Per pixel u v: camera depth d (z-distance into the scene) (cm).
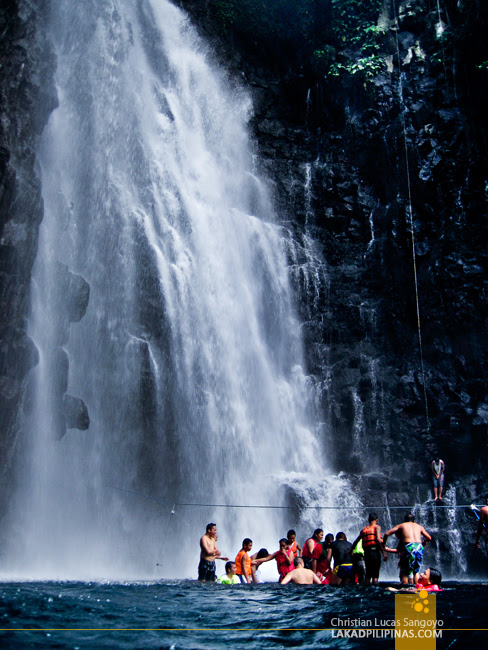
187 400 2550
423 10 3198
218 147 3130
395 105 3083
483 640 673
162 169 2862
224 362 2719
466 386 2667
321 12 3300
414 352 2816
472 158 2888
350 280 3002
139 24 3025
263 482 2469
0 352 1803
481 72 2909
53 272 2155
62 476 2097
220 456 2548
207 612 824
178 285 2691
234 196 3097
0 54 1927
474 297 2720
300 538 2316
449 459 2639
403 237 2900
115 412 2361
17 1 1992
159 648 627
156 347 2547
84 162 2536
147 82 2955
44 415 1989
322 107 3241
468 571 2291
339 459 2733
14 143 1920
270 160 3203
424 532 1145
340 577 1205
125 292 2541
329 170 3139
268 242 3036
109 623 734
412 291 2858
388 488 2542
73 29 2600
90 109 2619
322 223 3102
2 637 635
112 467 2292
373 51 3183
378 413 2761
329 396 2823
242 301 2878
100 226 2528
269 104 3294
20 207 1908
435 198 2881
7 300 1841
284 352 2906
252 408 2722
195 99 3123
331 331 2928
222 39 3291
